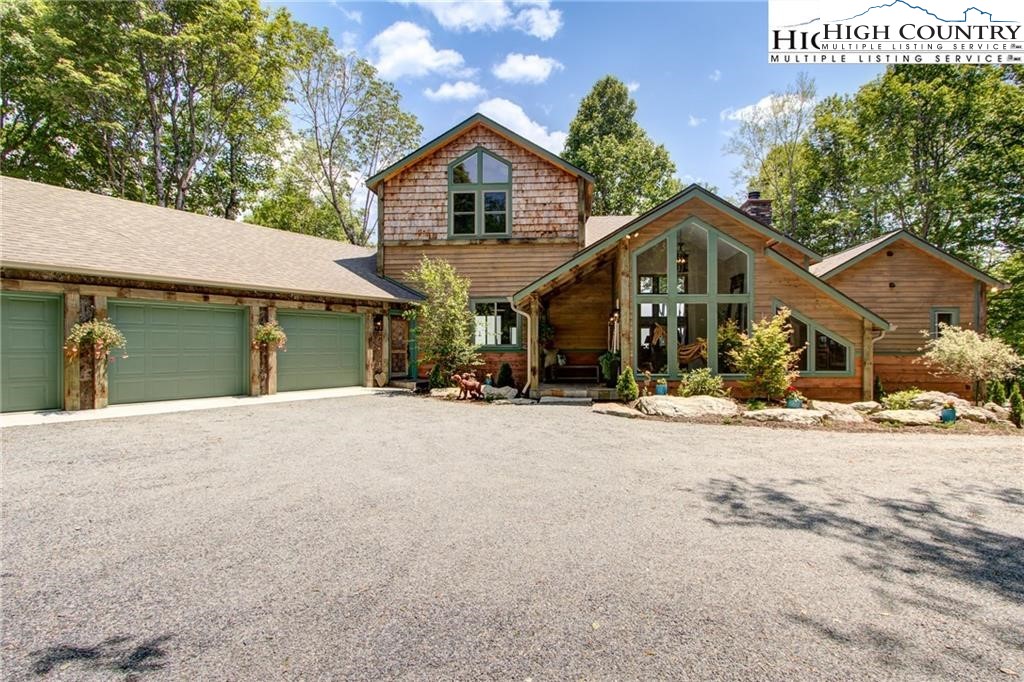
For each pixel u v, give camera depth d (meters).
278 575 2.93
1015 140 18.23
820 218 26.58
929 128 20.86
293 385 12.27
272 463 5.57
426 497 4.42
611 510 4.14
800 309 10.55
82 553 3.22
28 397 8.52
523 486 4.80
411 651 2.22
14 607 2.56
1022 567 3.16
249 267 11.70
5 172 19.16
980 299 13.55
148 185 22.44
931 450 6.59
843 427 8.28
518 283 14.73
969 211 18.91
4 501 4.21
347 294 12.61
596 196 30.75
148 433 7.18
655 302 11.00
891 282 13.80
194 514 3.94
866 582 2.94
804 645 2.29
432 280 12.98
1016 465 5.78
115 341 9.09
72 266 8.46
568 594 2.74
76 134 19.98
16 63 18.20
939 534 3.70
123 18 18.58
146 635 2.33
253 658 2.16
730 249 11.00
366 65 27.08
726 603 2.67
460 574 2.96
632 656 2.19
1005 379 12.49
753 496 4.56
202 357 10.67
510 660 2.16
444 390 12.20
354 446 6.49
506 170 14.79
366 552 3.26
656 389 10.48
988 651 2.27
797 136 26.20
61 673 2.06
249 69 21.52
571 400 11.44
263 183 26.88
